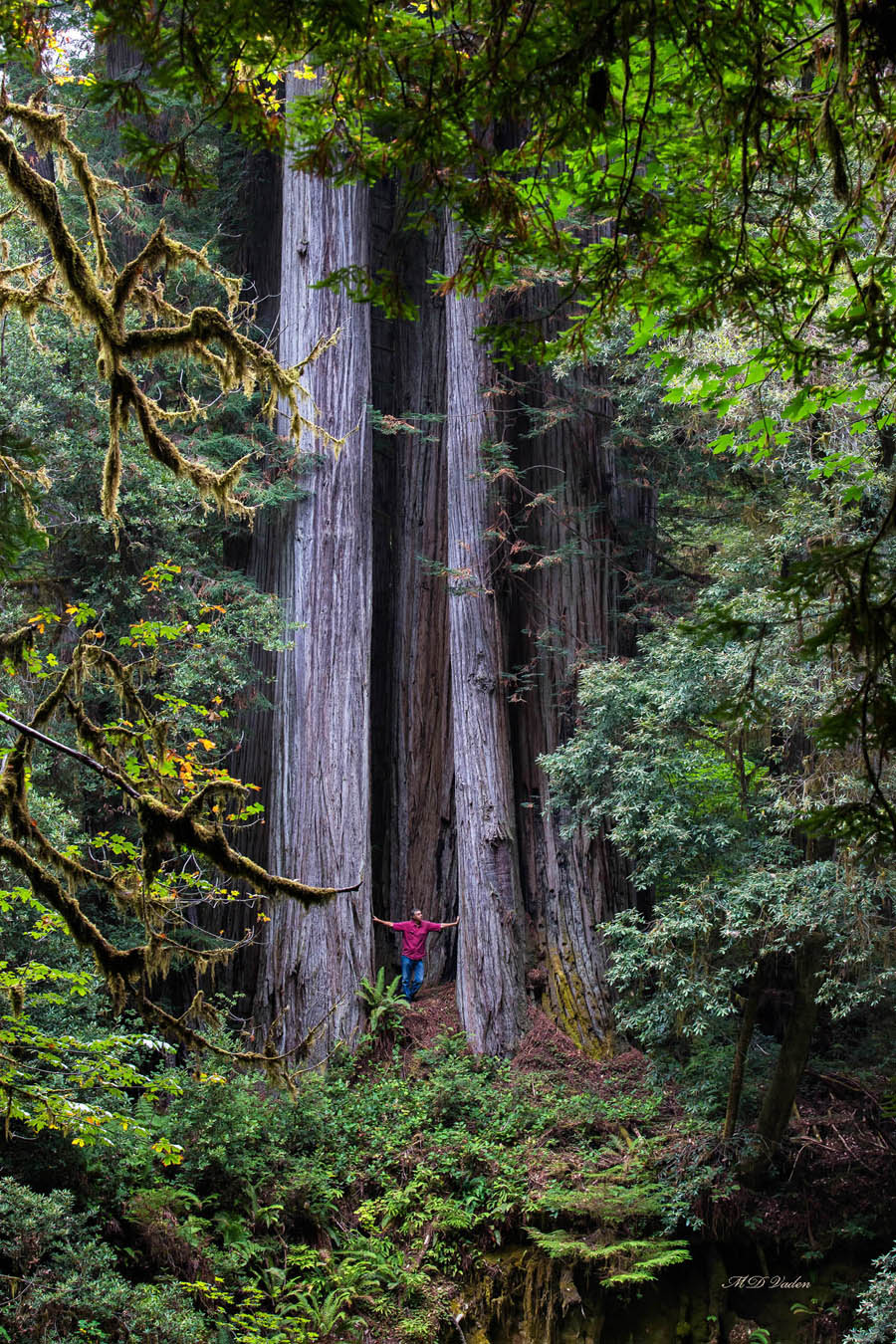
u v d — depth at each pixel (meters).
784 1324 12.84
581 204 3.99
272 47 3.20
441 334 20.86
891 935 11.37
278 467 17.69
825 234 4.10
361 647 17.62
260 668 18.72
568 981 17.00
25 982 7.50
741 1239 13.28
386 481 21.64
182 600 15.35
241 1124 12.76
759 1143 13.19
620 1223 13.09
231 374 4.36
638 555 19.17
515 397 18.92
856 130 3.75
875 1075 14.55
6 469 4.77
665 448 17.95
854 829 3.06
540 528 18.52
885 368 4.32
